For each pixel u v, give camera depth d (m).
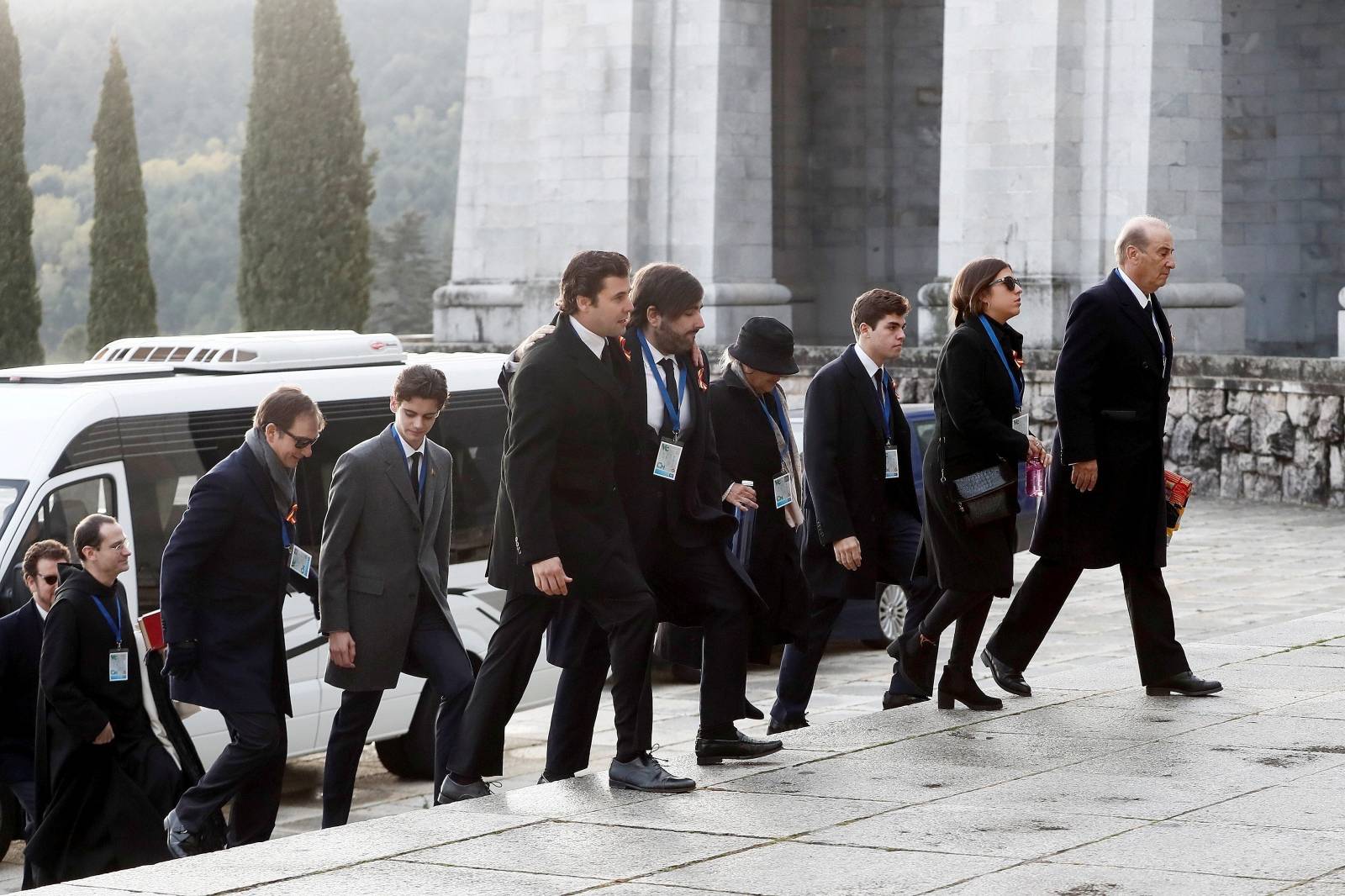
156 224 96.00
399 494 8.69
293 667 10.30
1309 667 9.78
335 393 10.70
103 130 44.81
